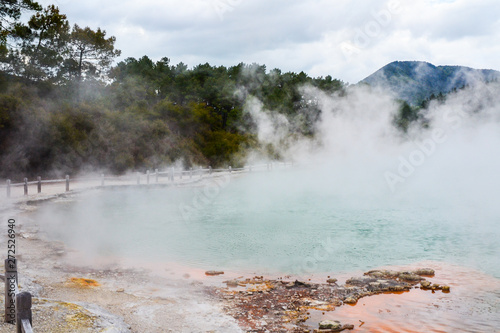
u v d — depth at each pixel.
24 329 4.61
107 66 49.88
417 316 7.54
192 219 19.52
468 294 8.84
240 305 8.05
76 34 46.03
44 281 8.98
